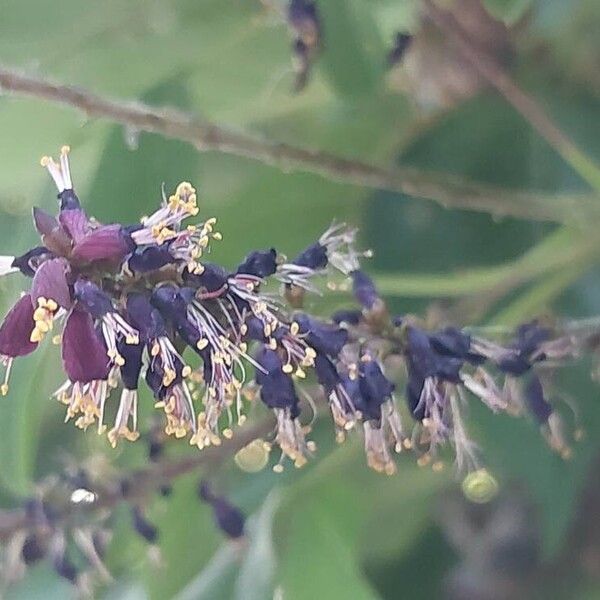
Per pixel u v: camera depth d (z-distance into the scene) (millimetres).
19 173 234
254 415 192
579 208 214
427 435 180
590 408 216
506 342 184
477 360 174
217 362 160
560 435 193
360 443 225
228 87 238
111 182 206
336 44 216
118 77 235
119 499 194
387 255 228
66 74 233
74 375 155
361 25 218
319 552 226
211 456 193
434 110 232
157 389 161
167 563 229
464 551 256
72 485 195
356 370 167
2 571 198
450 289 217
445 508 253
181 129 192
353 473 234
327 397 168
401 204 229
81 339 155
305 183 229
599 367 188
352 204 232
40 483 203
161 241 159
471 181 229
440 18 212
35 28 229
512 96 215
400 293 216
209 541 230
